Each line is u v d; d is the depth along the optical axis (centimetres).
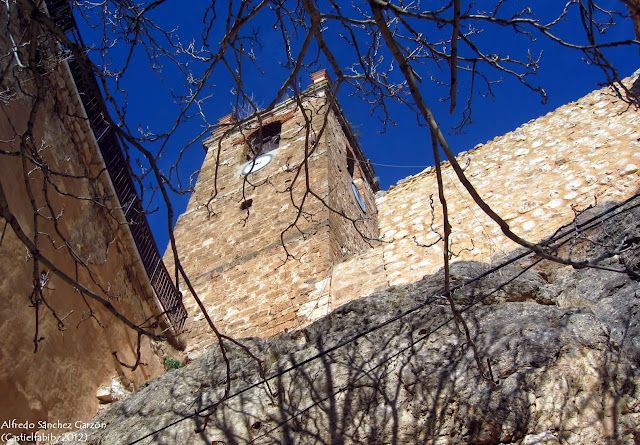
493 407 428
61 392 668
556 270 624
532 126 1452
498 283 562
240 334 1052
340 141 1734
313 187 1387
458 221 1216
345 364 521
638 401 407
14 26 707
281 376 533
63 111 777
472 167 1427
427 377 472
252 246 1303
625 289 517
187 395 575
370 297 609
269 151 1702
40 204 707
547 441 401
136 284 891
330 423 472
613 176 1138
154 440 519
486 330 495
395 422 452
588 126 1325
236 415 512
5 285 632
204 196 1625
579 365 435
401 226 1405
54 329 688
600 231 634
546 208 1138
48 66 697
